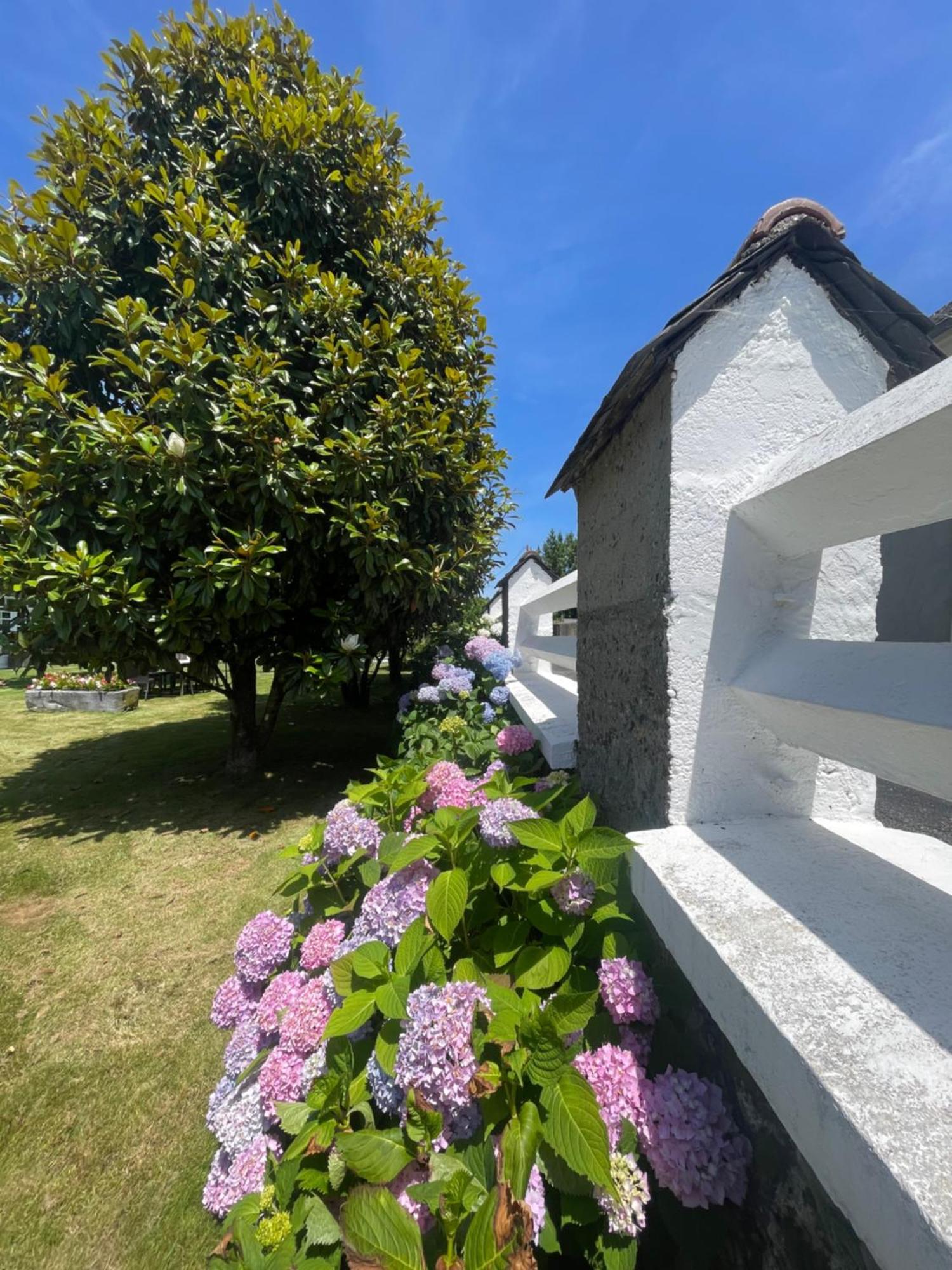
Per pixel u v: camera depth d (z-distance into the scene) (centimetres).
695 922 80
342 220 423
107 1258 121
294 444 349
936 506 75
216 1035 185
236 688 457
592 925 116
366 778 468
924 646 75
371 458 370
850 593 115
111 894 277
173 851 327
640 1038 101
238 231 350
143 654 370
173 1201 133
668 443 112
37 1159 144
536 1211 78
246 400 332
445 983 107
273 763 515
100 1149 146
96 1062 174
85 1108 158
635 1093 86
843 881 90
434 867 135
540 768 251
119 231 356
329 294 377
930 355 112
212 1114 134
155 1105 159
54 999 203
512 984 108
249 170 389
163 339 322
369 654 486
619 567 147
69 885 288
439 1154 85
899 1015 62
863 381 114
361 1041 119
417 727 337
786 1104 61
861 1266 60
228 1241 112
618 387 124
